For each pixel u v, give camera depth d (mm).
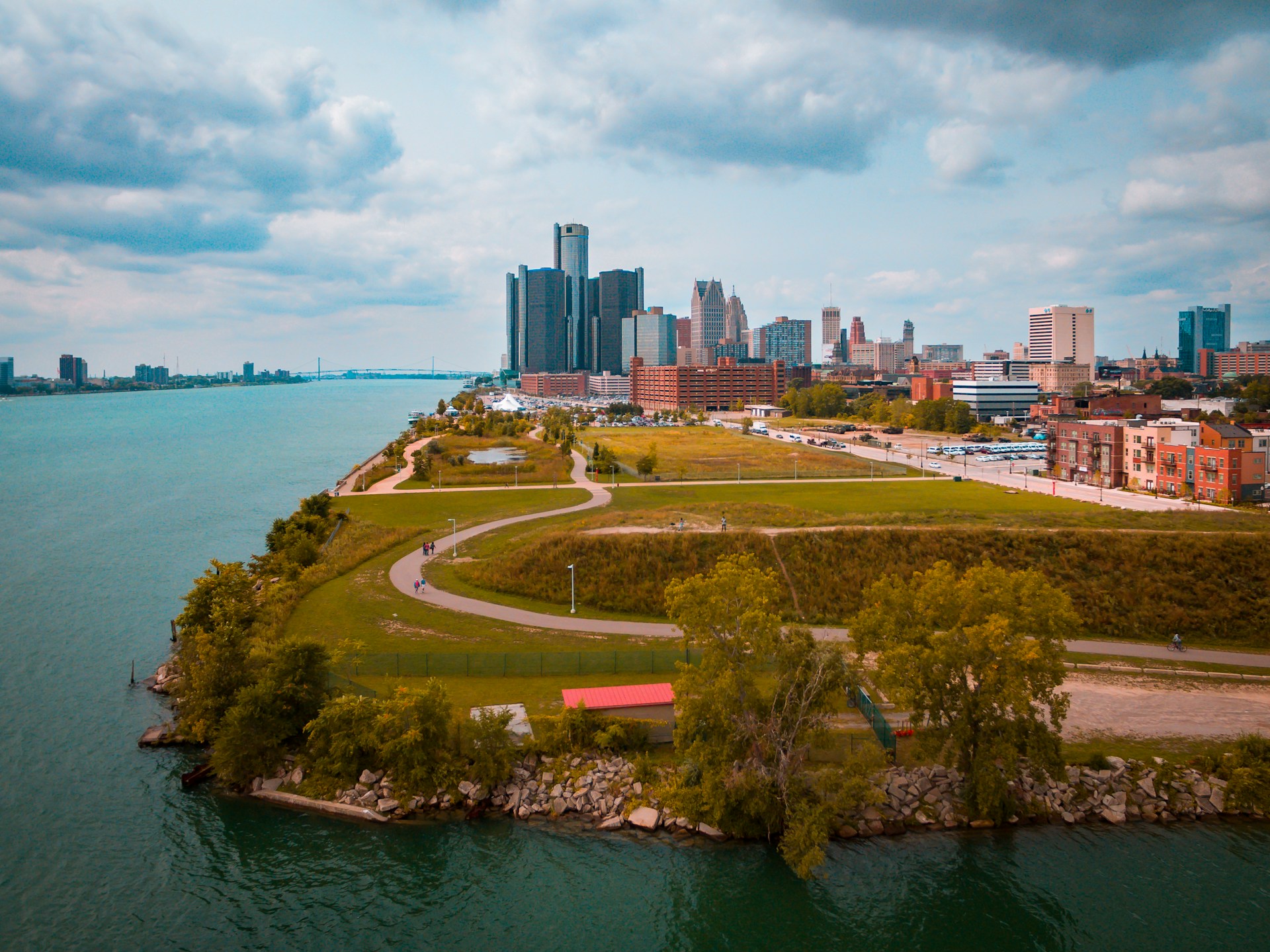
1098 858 59594
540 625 96000
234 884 56938
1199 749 69938
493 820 63750
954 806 64188
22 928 52406
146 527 173625
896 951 51688
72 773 69750
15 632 104562
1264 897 55594
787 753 62375
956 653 63688
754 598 64312
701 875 58406
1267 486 153125
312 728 68000
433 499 173250
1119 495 166875
